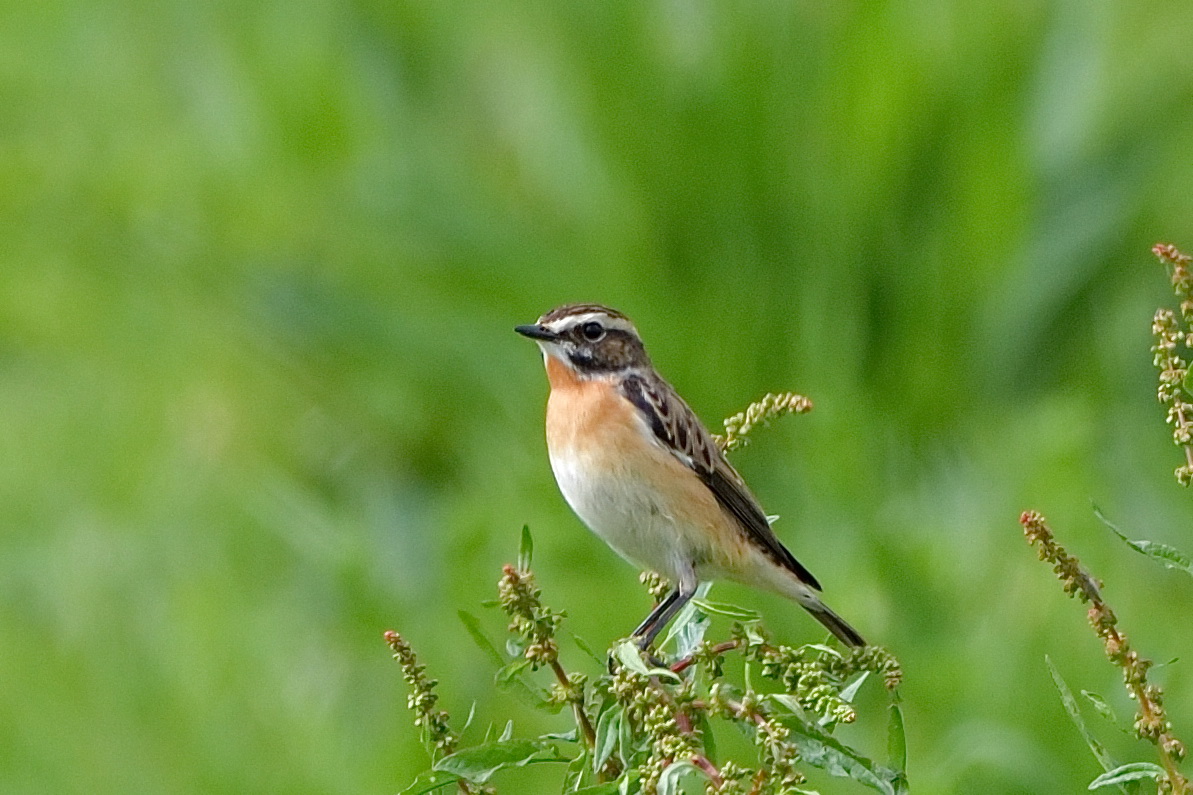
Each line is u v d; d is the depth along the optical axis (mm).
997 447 13820
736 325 14969
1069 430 13273
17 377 16641
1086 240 16016
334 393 15922
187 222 16922
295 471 15492
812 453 13352
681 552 9367
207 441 15453
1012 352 15719
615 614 11367
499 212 16438
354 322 15836
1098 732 10461
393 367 15711
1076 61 16594
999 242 15773
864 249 15758
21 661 11070
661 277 15727
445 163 16641
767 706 6406
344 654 11969
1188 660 11156
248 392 15820
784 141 15852
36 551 13062
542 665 6629
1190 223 16266
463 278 16094
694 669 6875
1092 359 15695
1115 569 12266
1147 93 16672
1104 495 12930
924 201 15984
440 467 15453
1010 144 15867
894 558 11641
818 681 6535
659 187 15898
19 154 17328
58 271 16891
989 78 16125
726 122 15789
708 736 6598
